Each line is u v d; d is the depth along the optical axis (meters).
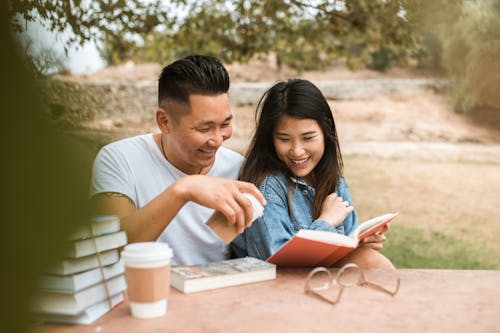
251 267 1.45
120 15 4.64
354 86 17.48
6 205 0.34
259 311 1.18
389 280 1.46
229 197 1.35
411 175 10.00
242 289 1.35
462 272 1.55
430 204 8.03
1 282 0.35
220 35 6.14
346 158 11.62
